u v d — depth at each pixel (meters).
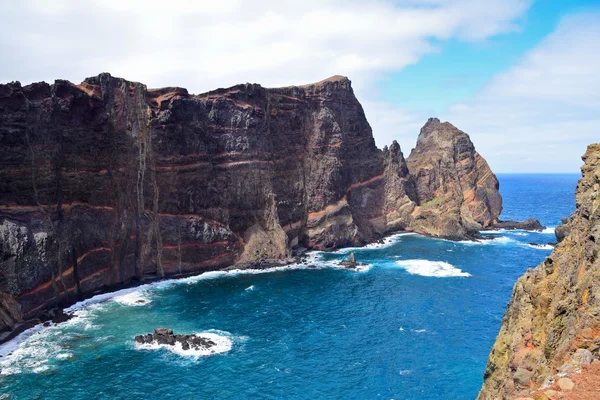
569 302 24.83
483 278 90.50
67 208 70.25
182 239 90.81
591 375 18.11
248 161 103.50
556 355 22.50
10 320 58.44
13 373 48.50
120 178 81.31
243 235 102.81
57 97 69.31
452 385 48.25
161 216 88.62
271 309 71.56
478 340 59.78
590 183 31.27
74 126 72.12
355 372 51.06
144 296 76.62
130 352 54.56
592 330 20.67
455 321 66.62
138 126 85.31
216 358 53.72
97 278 75.44
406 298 77.50
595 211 26.20
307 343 58.66
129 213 82.75
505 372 28.83
